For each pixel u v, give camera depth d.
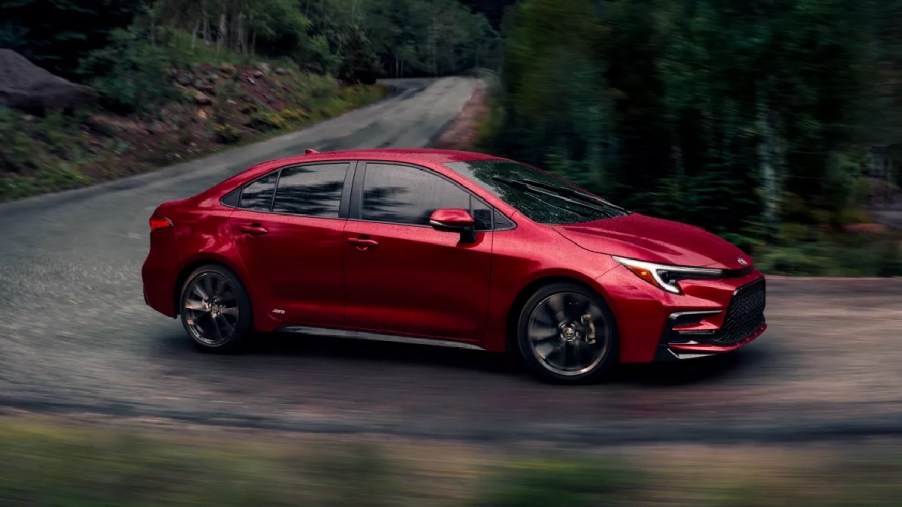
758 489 3.45
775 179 13.73
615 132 15.04
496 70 20.11
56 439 4.32
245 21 59.66
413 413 5.57
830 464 3.78
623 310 5.96
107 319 8.58
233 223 7.25
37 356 7.11
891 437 4.55
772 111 13.57
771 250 12.30
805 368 6.33
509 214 6.42
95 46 31.67
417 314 6.61
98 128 27.81
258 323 7.17
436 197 6.65
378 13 110.69
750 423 5.06
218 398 5.99
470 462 4.06
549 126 15.83
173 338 7.88
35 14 30.31
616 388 6.05
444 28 111.62
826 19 12.84
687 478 3.62
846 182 14.29
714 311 5.96
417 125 40.56
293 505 3.38
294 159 7.27
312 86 54.34
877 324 7.70
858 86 13.16
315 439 4.89
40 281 10.37
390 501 3.43
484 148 19.33
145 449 4.15
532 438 4.87
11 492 3.53
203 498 3.45
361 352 7.37
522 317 6.26
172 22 51.88
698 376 6.27
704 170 14.20
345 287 6.80
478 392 6.07
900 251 11.77
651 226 6.67
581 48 15.10
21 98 26.20
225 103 39.03
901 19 13.09
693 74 13.52
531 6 16.20
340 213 6.90
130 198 19.14
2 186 19.66
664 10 14.48
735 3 13.73
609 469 3.68
